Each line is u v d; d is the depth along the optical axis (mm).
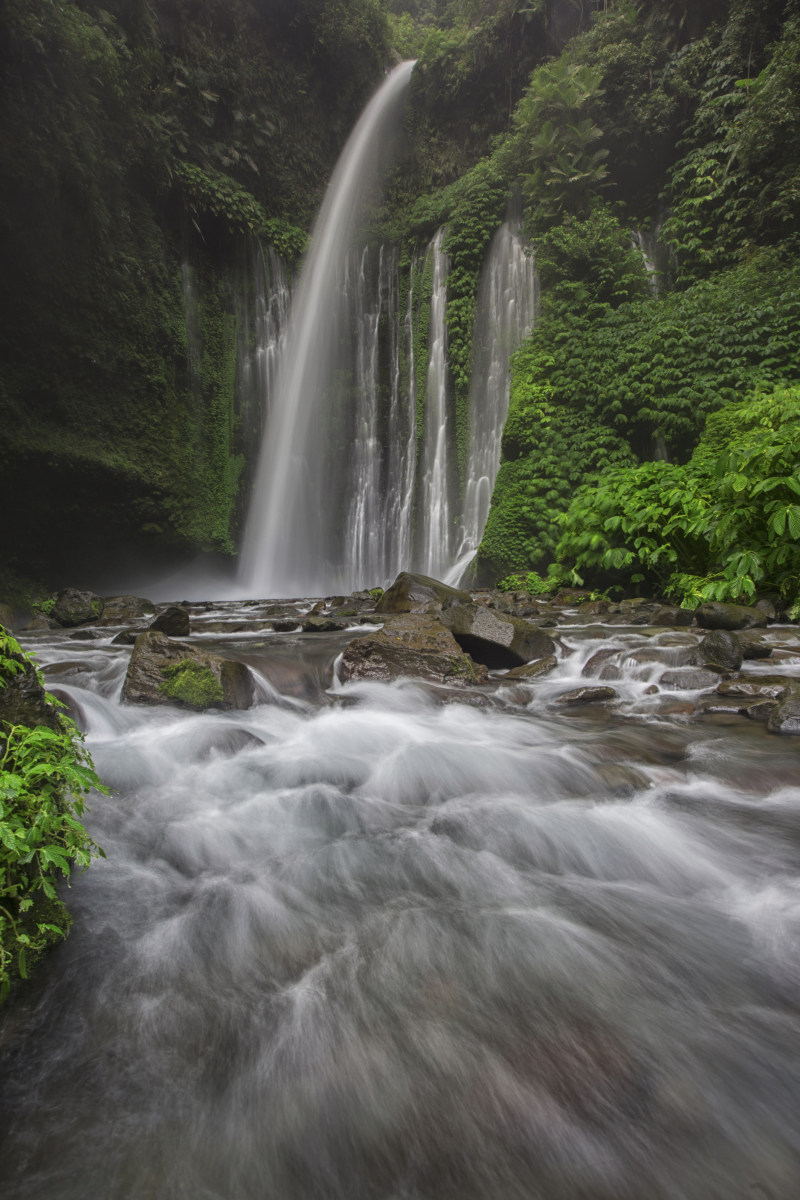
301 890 2447
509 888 2471
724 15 20469
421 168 25531
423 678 5512
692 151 20297
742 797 3156
